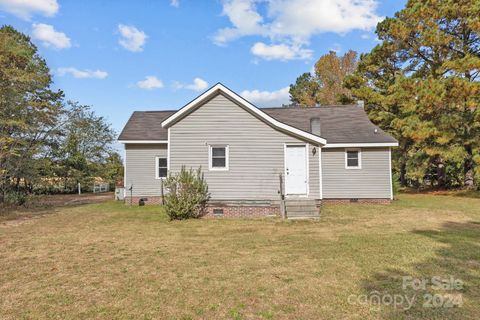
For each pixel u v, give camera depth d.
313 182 12.56
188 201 11.57
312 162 12.61
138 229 9.70
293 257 6.34
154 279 5.20
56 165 24.25
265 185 12.46
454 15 19.11
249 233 8.88
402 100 20.88
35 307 4.20
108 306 4.21
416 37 21.45
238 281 5.05
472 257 6.13
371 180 15.62
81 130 24.30
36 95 18.45
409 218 11.01
